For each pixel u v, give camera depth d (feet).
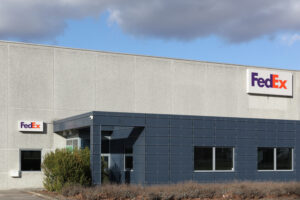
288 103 123.34
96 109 99.45
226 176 86.79
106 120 74.95
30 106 93.45
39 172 92.84
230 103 114.73
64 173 72.28
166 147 80.38
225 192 69.77
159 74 106.93
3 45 92.38
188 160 82.43
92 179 72.02
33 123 92.84
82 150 77.77
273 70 121.70
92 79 99.81
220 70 114.32
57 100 96.02
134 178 81.51
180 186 70.54
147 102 104.88
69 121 85.40
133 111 103.19
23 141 92.22
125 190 64.95
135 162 81.30
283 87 121.70
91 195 62.95
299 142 97.14
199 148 84.89
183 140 82.43
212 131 86.17
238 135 89.35
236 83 116.16
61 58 97.30
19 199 67.62
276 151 94.48
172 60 108.78
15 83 92.58
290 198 70.95
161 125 80.43
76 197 65.16
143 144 78.59
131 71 103.96
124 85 102.89
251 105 117.60
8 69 92.32
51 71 96.07
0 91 91.15
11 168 90.53
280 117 121.70
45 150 94.22
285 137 95.35
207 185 73.05
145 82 105.19
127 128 85.20
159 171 79.10
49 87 95.50
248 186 73.51
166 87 107.34
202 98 111.24
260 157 92.48
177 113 108.06
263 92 118.52
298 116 124.67
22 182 91.09
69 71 97.76
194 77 110.93
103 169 85.20
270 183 79.00
